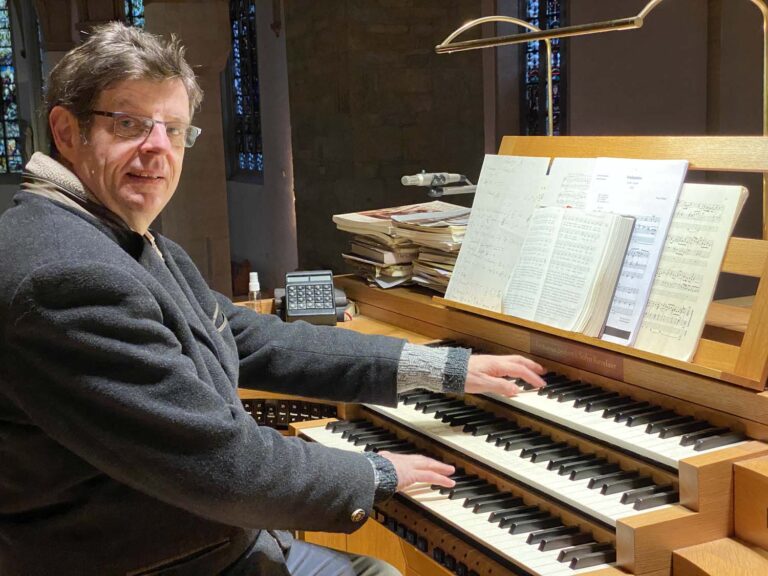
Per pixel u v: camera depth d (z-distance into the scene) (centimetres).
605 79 823
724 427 174
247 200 1559
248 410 282
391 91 927
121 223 163
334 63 942
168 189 168
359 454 173
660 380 188
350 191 953
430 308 259
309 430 237
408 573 257
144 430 144
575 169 220
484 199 248
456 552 178
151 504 155
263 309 303
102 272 142
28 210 151
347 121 934
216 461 146
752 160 181
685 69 796
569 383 208
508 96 911
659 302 190
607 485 169
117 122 158
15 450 153
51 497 153
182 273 186
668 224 192
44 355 141
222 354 172
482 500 185
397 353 209
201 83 967
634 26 201
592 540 166
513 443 194
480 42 254
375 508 206
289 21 1038
